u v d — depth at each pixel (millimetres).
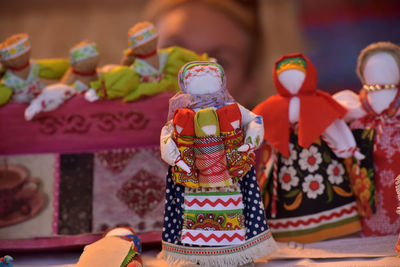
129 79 2867
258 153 3447
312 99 2738
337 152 2748
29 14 8094
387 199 2719
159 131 2910
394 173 2717
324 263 2344
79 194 2869
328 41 7625
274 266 2383
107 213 2846
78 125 2918
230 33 5938
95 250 2203
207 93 2369
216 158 2254
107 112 2914
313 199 2738
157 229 2824
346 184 2793
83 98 2916
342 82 7590
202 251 2311
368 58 2779
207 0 5832
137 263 2191
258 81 6586
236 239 2299
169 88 2967
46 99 2852
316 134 2670
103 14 8109
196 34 5797
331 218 2738
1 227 2846
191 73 2383
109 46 8062
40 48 8039
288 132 2752
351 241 2674
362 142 2787
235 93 6277
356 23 7590
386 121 2746
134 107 2910
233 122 2285
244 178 2426
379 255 2428
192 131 2285
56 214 2852
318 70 7633
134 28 2904
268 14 7652
